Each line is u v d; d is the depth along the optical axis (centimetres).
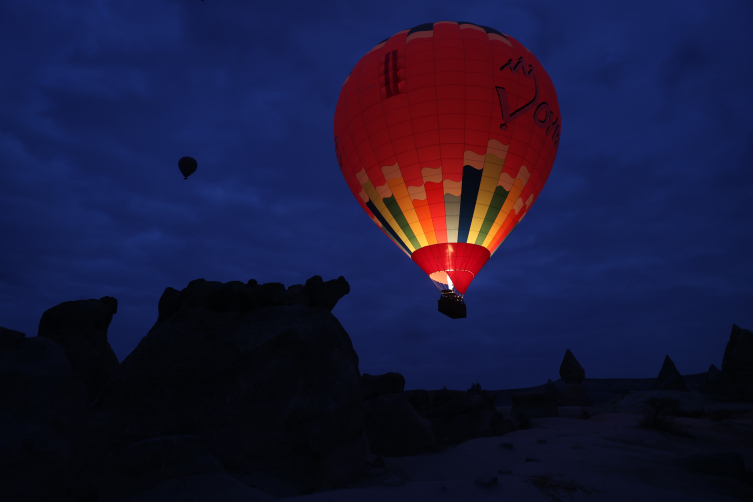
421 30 3509
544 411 4269
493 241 3478
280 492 1543
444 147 3238
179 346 1856
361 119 3456
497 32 3556
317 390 1805
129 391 1722
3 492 516
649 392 6316
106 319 2322
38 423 595
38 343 697
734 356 5734
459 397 3244
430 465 2102
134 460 1010
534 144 3388
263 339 1898
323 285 2139
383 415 2620
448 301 3344
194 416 1731
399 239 3600
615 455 2256
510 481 1641
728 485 1845
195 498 945
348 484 1634
